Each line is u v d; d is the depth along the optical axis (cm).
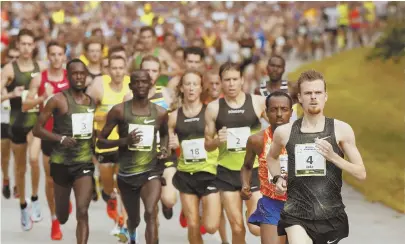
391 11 3856
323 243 1353
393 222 2352
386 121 4153
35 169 2384
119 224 2180
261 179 1580
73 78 1878
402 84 5550
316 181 1340
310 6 9150
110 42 4512
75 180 1884
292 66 7144
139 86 1802
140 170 1825
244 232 1825
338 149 1338
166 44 3459
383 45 3906
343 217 1354
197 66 2523
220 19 7944
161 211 2558
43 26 6356
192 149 1894
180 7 8525
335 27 7869
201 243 1912
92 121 1900
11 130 2456
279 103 1548
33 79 2275
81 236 1819
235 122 1834
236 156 1828
